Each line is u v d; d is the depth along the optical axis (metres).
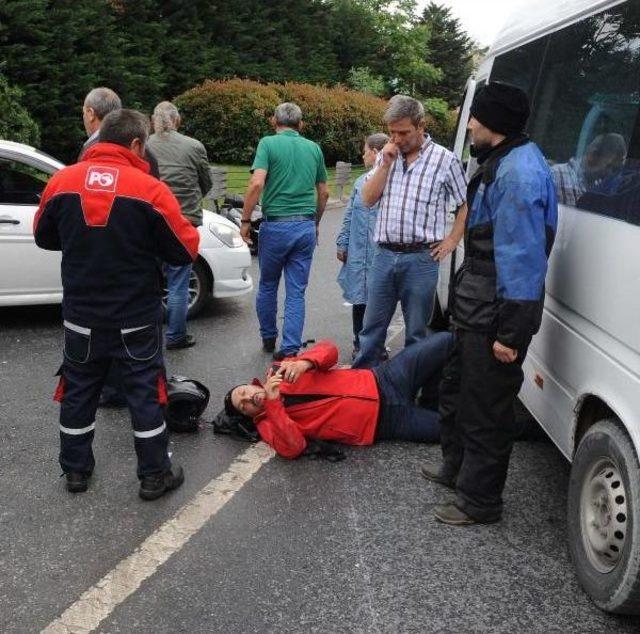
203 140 22.09
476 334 3.27
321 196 5.87
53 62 17.98
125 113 3.50
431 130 36.06
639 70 2.85
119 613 2.87
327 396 4.24
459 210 4.63
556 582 3.11
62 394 3.68
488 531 3.49
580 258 3.13
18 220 6.18
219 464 4.11
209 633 2.77
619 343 2.78
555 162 3.66
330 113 24.14
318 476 3.99
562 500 3.80
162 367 3.71
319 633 2.78
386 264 4.71
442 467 3.91
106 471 3.99
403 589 3.04
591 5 3.49
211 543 3.34
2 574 3.10
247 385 4.41
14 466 4.05
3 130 15.09
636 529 2.61
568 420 3.23
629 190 2.76
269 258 5.75
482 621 2.86
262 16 29.20
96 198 3.37
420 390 4.82
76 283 3.47
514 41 4.83
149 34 23.50
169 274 5.95
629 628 2.84
